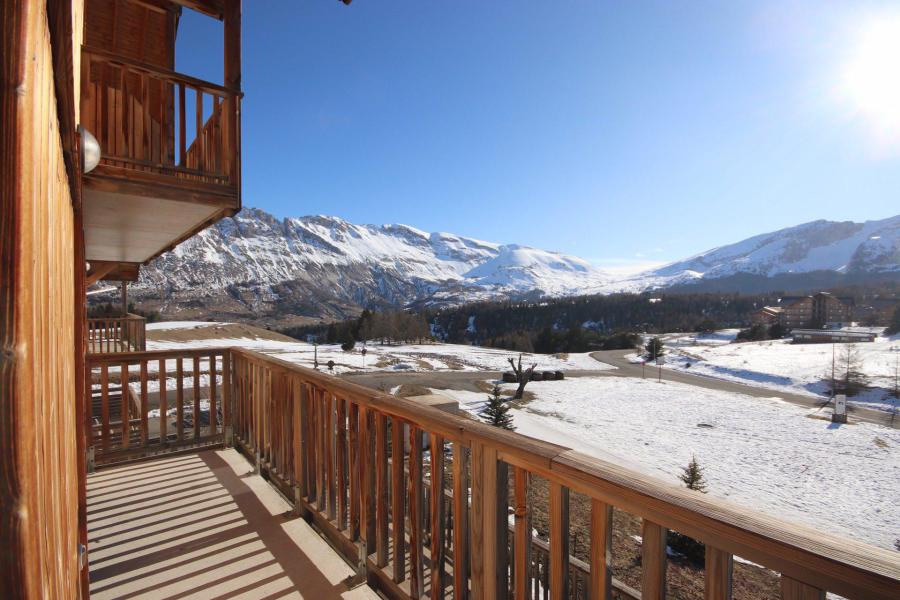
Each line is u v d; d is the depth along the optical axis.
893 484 15.58
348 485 2.30
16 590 0.50
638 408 27.17
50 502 0.74
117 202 3.36
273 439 3.08
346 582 2.03
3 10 0.50
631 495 0.94
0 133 0.49
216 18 3.82
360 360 43.06
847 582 0.65
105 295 131.00
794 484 15.51
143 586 1.99
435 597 1.65
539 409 25.95
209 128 3.69
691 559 6.50
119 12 5.03
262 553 2.25
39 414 0.63
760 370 42.84
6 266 0.48
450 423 1.49
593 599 1.04
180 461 3.50
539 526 7.44
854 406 30.58
